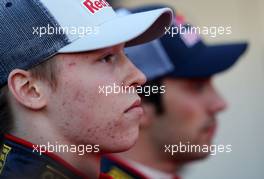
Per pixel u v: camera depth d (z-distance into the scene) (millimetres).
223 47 10109
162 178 9516
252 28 15453
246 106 15367
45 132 5680
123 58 5820
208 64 9734
